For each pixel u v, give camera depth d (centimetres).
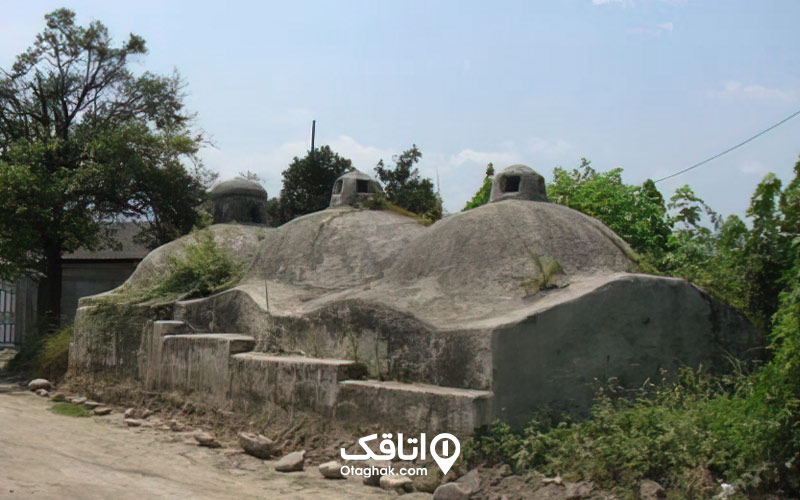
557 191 1262
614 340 688
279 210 2350
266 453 719
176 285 1155
